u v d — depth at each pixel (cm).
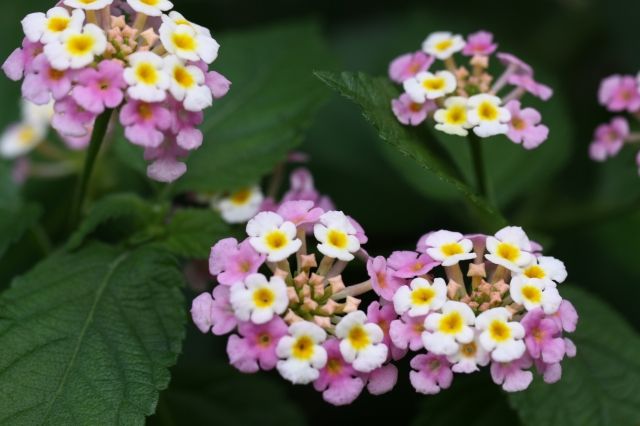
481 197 33
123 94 29
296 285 29
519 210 41
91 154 32
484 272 29
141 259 33
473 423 34
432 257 29
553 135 38
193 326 39
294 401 39
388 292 29
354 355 28
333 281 29
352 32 44
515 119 32
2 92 42
